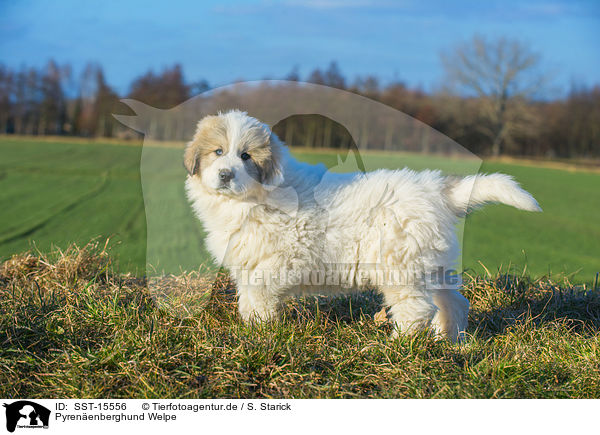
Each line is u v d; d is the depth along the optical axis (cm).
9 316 360
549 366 334
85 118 4381
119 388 304
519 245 1016
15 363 318
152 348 328
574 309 449
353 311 427
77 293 420
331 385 306
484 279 506
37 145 3075
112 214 1121
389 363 326
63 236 864
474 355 345
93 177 1817
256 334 347
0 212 1140
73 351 332
